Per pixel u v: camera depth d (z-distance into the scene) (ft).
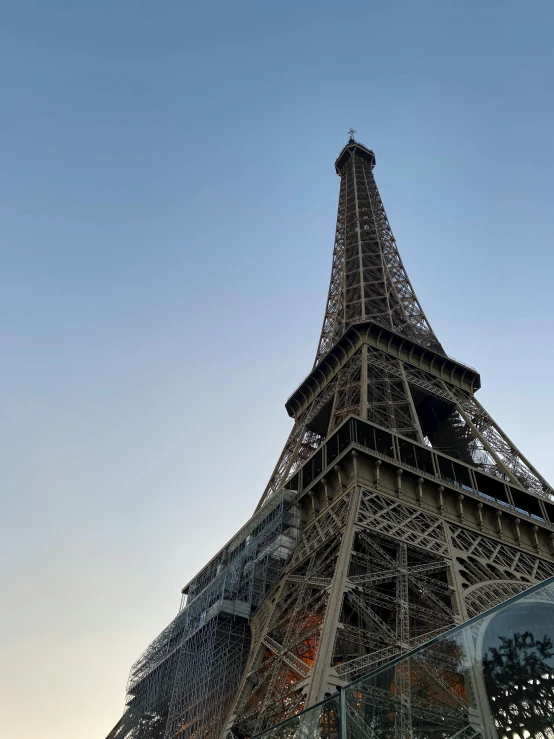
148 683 267.80
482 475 227.40
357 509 184.34
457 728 60.08
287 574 193.98
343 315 360.07
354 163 546.67
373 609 183.01
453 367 310.65
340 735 64.85
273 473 279.49
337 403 275.39
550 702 55.06
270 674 153.38
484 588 177.58
